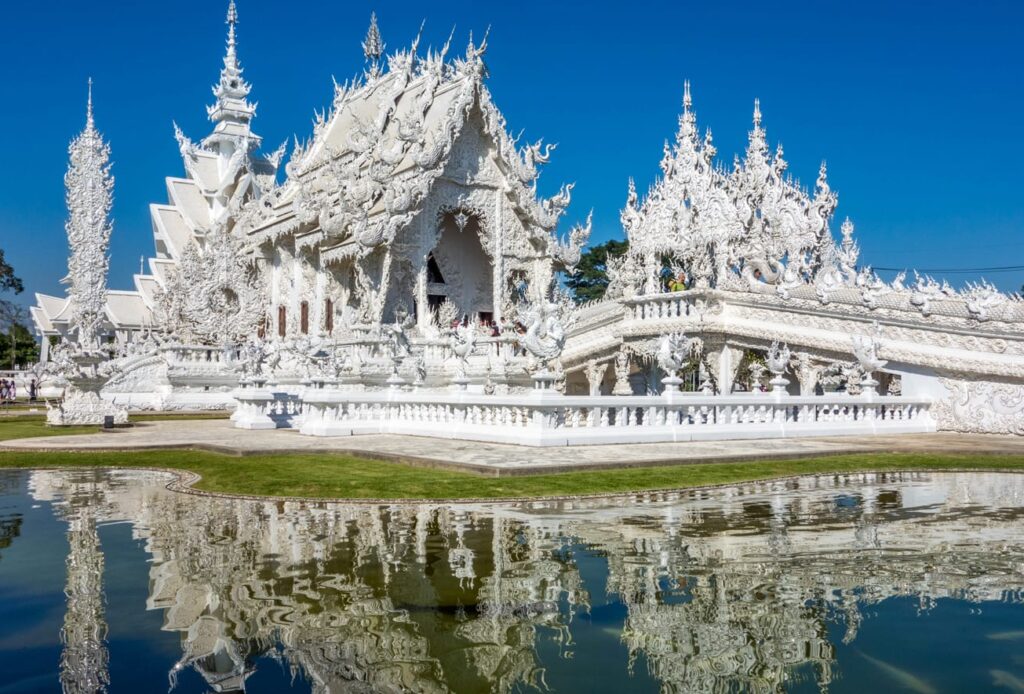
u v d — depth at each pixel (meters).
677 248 42.47
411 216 40.91
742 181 52.75
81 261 41.75
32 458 19.83
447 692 5.68
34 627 7.07
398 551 9.76
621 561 9.26
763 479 15.82
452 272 47.22
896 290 30.69
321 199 45.88
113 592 8.11
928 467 17.81
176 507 13.02
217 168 74.94
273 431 27.64
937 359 27.52
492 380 35.12
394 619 7.26
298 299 51.19
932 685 5.81
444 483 14.75
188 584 8.37
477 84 42.78
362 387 33.47
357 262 41.81
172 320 55.22
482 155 44.28
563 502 13.15
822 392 36.56
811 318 32.41
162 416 38.84
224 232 57.97
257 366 30.05
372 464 17.61
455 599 7.82
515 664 6.21
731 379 35.78
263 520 11.79
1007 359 26.05
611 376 44.09
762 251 40.47
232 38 75.50
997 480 16.12
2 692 5.69
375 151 43.78
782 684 5.83
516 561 9.24
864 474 16.88
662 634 6.87
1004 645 6.60
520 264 45.78
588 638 6.79
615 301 40.50
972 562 9.19
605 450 19.30
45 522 11.78
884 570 8.86
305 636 6.83
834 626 7.09
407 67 50.50
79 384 32.16
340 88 57.66
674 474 16.06
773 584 8.32
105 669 6.11
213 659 6.30
